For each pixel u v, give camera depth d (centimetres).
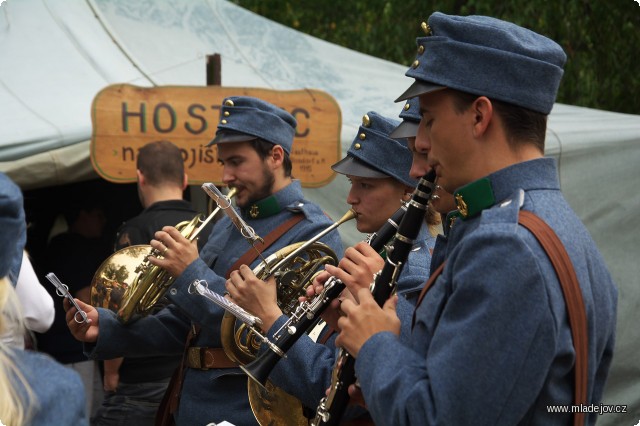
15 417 168
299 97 577
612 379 684
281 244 373
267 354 288
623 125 715
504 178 214
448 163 220
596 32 1258
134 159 564
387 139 323
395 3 1327
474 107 215
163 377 474
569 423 206
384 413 209
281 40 753
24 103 609
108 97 561
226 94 571
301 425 321
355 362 222
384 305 232
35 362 179
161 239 361
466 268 204
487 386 196
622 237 694
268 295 312
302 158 577
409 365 210
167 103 567
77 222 661
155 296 374
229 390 365
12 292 183
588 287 208
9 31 670
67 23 679
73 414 174
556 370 202
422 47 223
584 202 692
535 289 196
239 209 395
